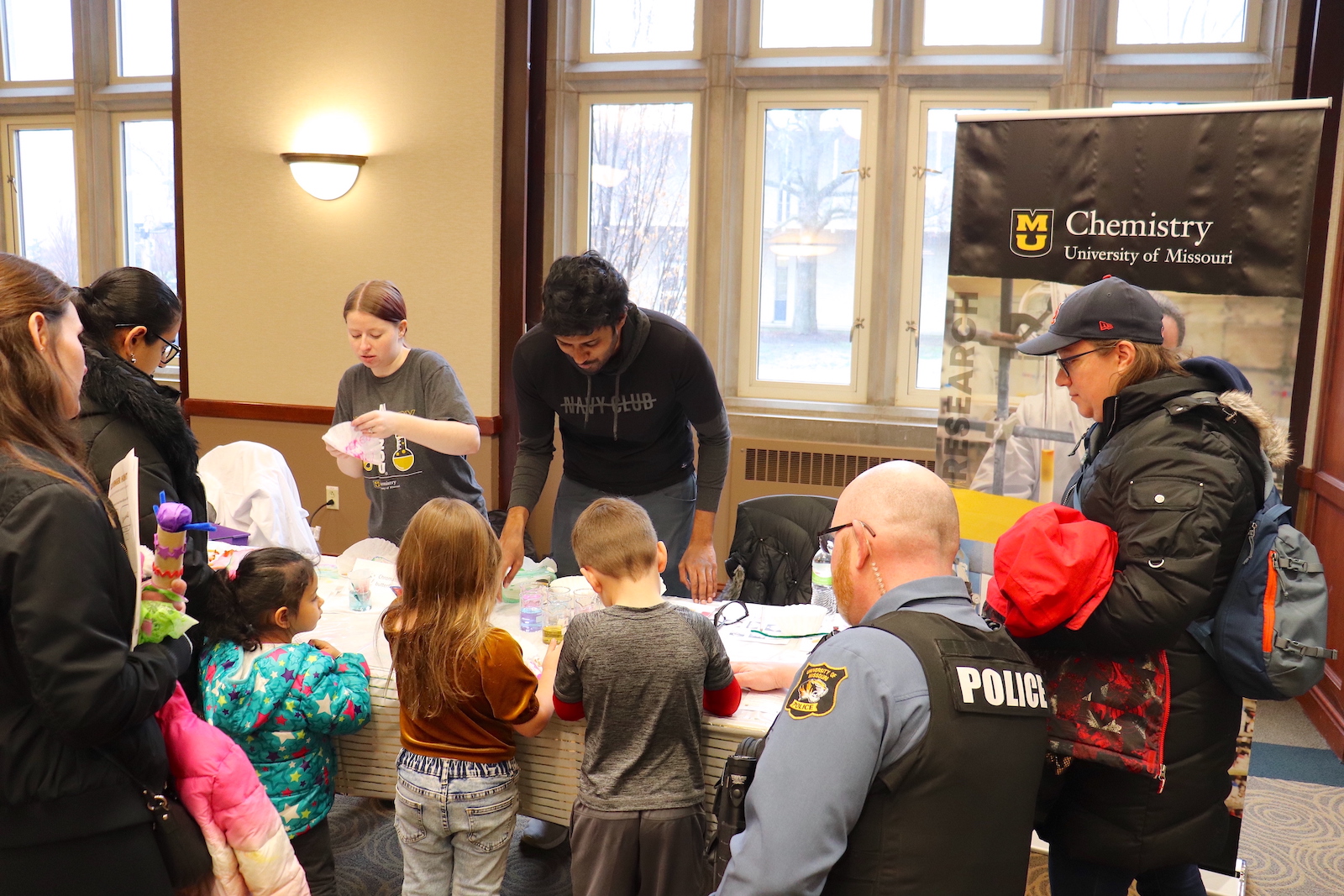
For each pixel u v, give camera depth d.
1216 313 2.33
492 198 4.21
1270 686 1.56
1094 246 2.42
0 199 5.39
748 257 4.45
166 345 1.76
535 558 4.53
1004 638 1.23
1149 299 1.66
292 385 4.57
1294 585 1.57
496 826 1.91
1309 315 3.73
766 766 1.13
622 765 1.78
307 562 2.03
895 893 1.10
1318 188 3.66
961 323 2.58
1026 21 4.10
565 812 2.01
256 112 4.42
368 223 4.37
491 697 1.83
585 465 2.77
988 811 1.12
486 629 1.84
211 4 4.40
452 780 1.87
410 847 1.95
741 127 4.35
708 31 4.28
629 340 2.46
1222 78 3.93
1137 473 1.53
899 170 4.22
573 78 4.40
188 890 1.51
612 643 1.77
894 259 4.29
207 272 4.58
